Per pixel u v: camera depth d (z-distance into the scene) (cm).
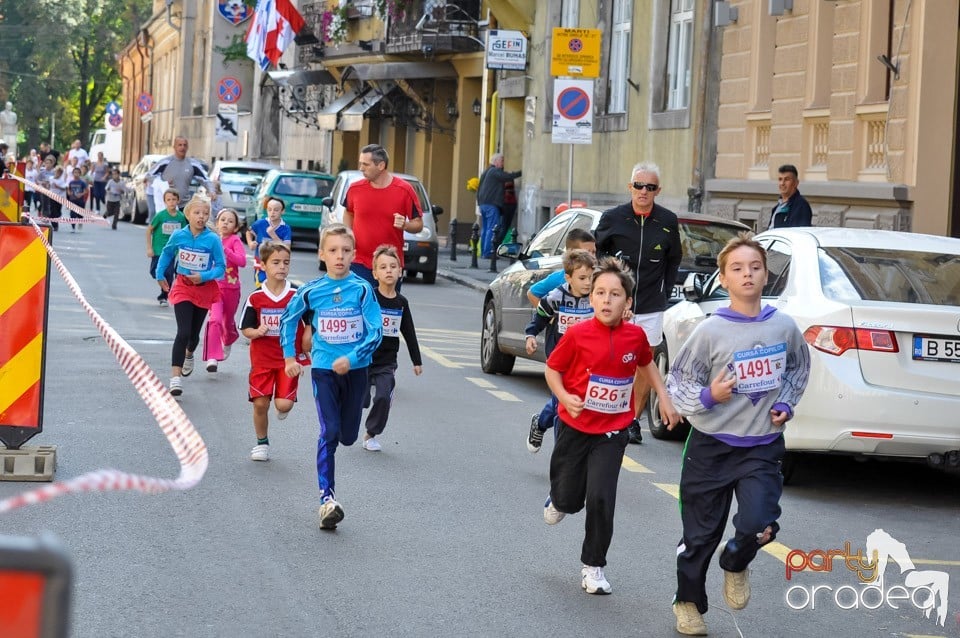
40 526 1172
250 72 11656
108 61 17538
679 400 937
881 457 1452
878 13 3064
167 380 2125
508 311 2330
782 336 937
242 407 1898
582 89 3231
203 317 2064
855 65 3136
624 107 4694
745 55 3759
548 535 1238
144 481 364
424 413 1942
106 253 5022
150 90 15050
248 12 10256
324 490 1227
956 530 1355
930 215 2905
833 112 3219
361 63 7138
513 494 1412
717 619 997
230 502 1311
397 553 1142
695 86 4047
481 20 6003
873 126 3097
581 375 1036
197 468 430
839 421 1420
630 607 1009
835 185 3153
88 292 3491
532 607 995
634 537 1248
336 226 1295
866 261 1530
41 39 15250
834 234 1611
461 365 2533
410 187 1952
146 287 3706
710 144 3972
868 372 1421
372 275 1936
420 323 3250
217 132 7956
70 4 15488
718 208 3819
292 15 7588
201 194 2039
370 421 1627
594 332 1034
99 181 8988
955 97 2894
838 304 1445
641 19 4466
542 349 2195
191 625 903
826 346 1431
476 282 4425
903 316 1423
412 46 6172
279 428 1750
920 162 2889
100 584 997
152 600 961
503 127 5772
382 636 899
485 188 5141
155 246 2991
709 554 945
